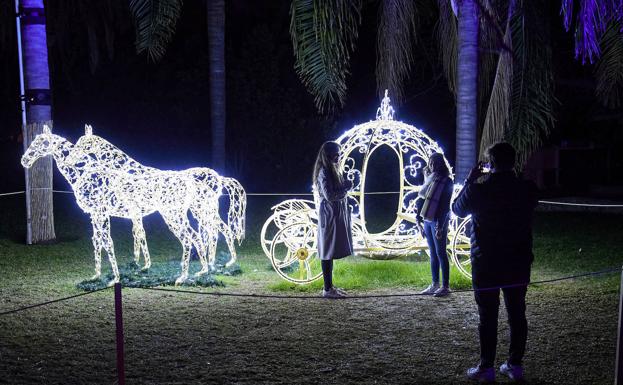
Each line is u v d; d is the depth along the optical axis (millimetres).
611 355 5582
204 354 5648
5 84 19797
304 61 9539
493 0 9250
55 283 8555
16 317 6816
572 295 7703
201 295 7805
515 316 5008
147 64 18281
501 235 4906
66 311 7055
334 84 9609
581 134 21109
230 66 17562
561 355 5598
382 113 9125
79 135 19031
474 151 9586
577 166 22031
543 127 9344
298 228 8602
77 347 5848
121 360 4625
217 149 14516
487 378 5004
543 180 21609
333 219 7355
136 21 10609
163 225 13906
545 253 10891
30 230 11602
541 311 6996
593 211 16391
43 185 11641
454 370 5273
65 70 18406
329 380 5043
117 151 8500
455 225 9031
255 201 17094
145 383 4980
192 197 8508
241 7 18984
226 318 6781
